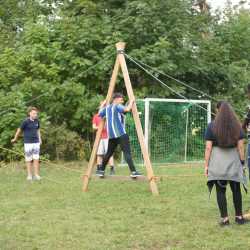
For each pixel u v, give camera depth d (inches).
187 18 744.3
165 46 665.0
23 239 263.4
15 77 650.2
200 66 707.4
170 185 423.8
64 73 669.9
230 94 739.4
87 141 631.2
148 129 619.8
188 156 639.1
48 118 608.4
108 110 398.9
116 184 433.7
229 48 775.7
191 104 642.8
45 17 729.6
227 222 283.7
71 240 261.0
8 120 585.0
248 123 319.9
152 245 251.0
